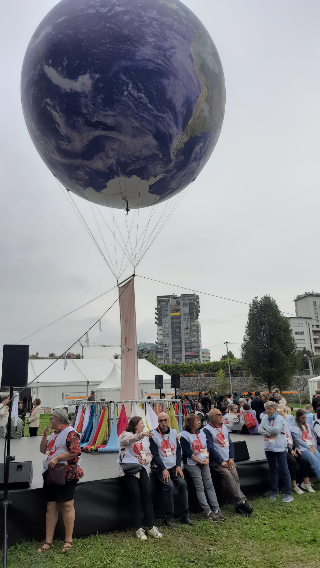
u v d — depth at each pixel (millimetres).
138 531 5426
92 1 6633
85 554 4805
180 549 5008
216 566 4547
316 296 125562
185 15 6969
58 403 26438
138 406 9500
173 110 6875
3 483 5297
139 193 8453
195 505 6535
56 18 6758
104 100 6609
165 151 7352
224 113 8141
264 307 39750
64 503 5020
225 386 47688
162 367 61000
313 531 5566
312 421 9031
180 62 6676
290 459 7855
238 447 7676
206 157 8289
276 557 4770
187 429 6578
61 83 6648
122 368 10195
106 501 5723
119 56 6418
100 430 10078
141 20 6500
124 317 10211
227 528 5770
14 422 12586
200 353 172875
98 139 7121
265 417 7289
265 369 38375
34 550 4898
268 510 6543
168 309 179500
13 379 5289
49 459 5047
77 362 30344
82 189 8445
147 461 5750
